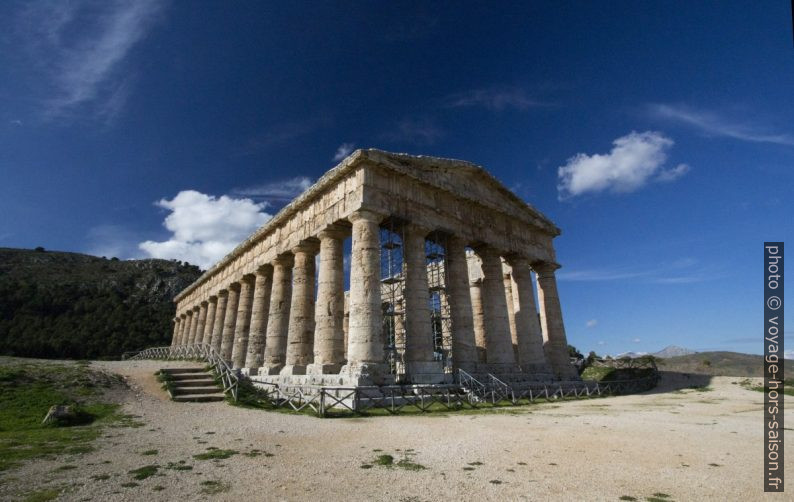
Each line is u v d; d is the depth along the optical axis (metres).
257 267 36.03
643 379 35.59
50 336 73.00
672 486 7.73
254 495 7.18
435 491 7.40
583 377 43.03
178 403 19.14
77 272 119.12
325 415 16.03
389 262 28.36
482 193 31.30
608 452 10.30
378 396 19.19
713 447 10.96
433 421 14.97
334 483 7.84
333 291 25.50
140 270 127.56
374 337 21.84
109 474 8.41
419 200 26.69
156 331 85.69
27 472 8.54
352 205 24.34
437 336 32.06
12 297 84.62
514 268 33.41
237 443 11.27
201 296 52.09
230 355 40.97
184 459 9.59
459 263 27.89
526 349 31.19
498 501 6.92
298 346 27.86
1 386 17.89
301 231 29.84
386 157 24.86
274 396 20.44
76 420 14.74
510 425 14.15
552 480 8.05
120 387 20.86
